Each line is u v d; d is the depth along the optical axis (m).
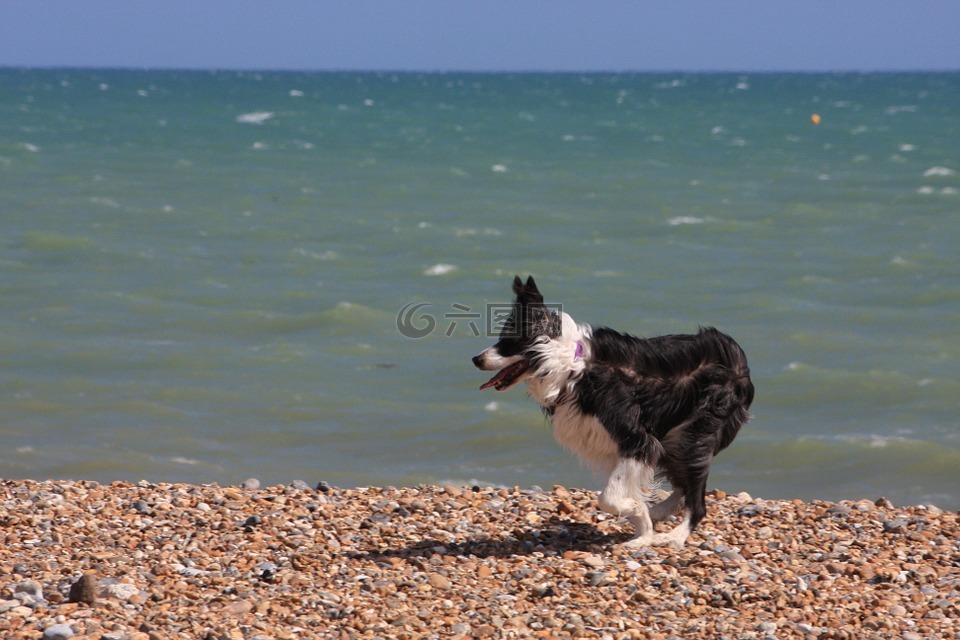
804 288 19.53
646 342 6.77
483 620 5.58
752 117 71.94
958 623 5.59
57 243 22.69
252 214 27.84
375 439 12.04
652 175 37.50
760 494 10.58
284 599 5.84
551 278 20.55
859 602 5.91
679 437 6.82
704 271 21.20
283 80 179.12
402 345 15.94
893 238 24.67
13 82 133.62
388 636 5.36
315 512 7.95
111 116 63.88
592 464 6.96
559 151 46.44
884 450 11.50
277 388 13.79
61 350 15.19
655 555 6.70
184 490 8.70
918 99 102.50
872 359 14.98
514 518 7.77
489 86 152.62
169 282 19.61
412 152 45.44
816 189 33.38
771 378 14.17
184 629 5.41
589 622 5.57
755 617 5.68
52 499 8.20
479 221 27.38
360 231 25.61
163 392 13.45
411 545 7.11
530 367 6.62
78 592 5.72
